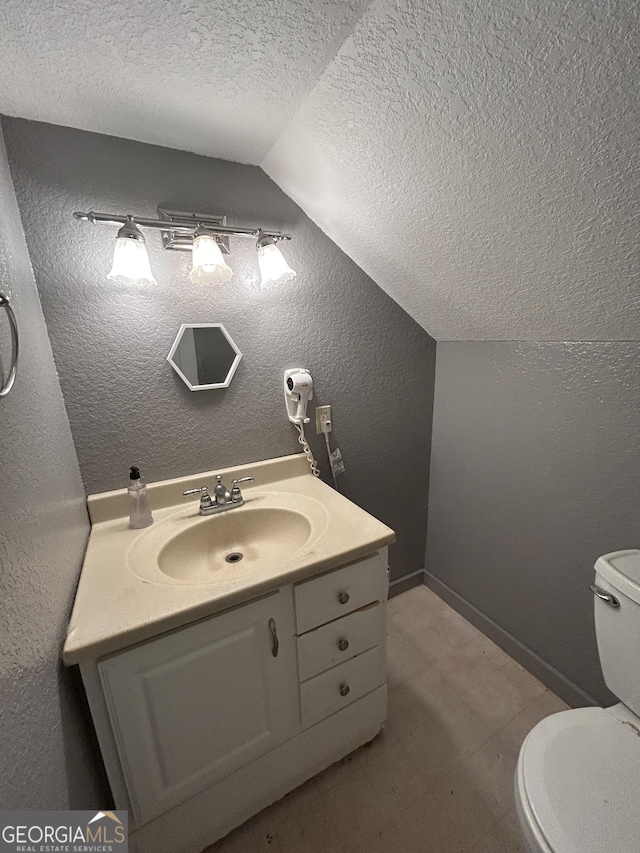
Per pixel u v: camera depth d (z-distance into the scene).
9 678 0.51
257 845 0.98
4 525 0.54
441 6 0.60
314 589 0.94
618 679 0.94
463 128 0.76
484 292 1.21
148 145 1.02
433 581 1.95
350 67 0.75
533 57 0.60
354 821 1.03
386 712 1.20
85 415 1.06
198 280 1.00
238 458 1.34
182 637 0.79
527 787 0.76
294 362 1.38
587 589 1.23
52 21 0.62
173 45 0.69
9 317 0.59
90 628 0.72
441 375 1.71
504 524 1.50
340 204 1.17
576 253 0.88
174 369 1.16
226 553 1.16
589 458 1.16
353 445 1.60
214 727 0.89
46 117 0.89
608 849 0.66
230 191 1.15
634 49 0.53
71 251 0.97
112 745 0.78
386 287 1.49
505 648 1.56
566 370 1.19
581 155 0.69
